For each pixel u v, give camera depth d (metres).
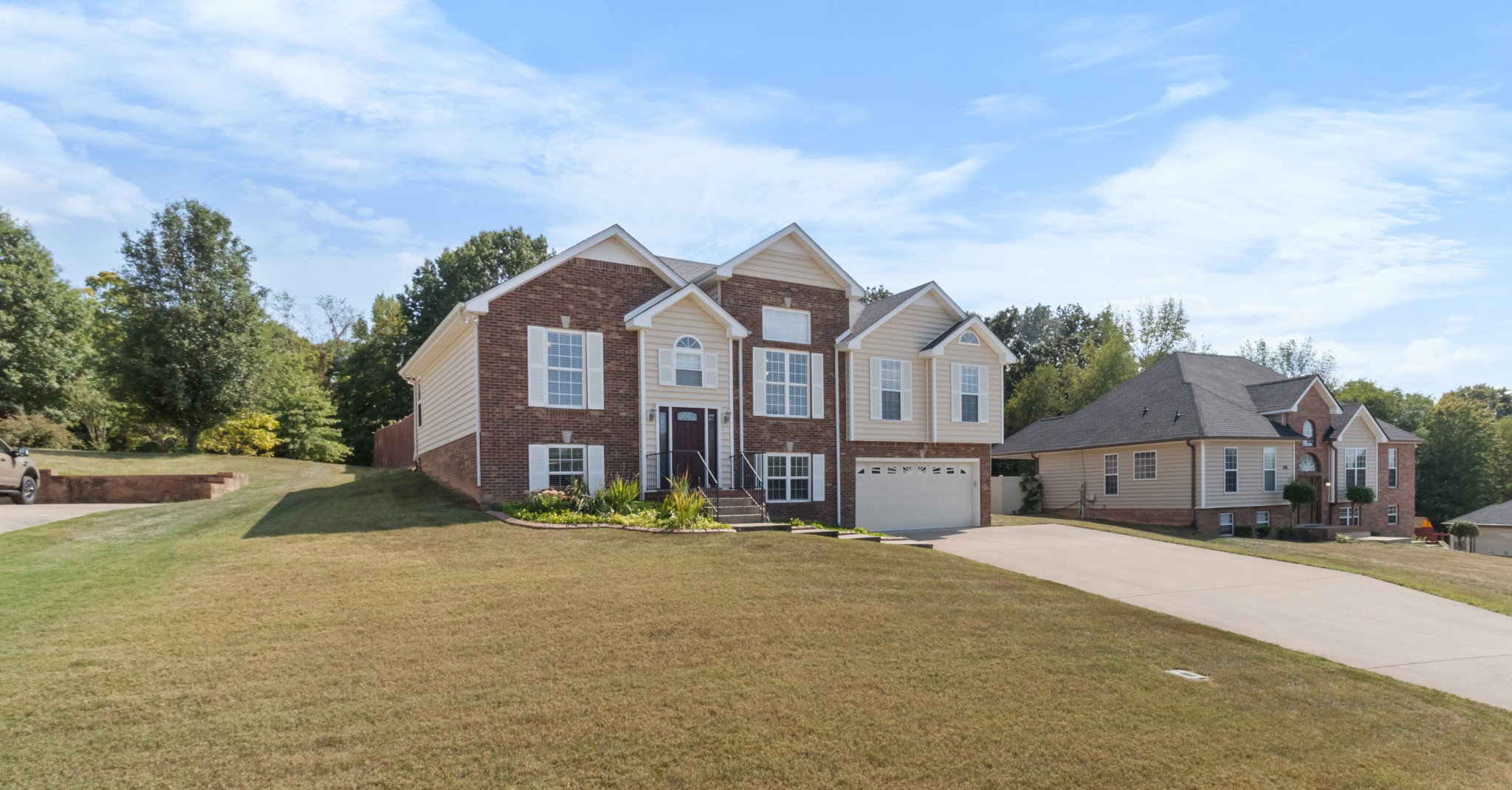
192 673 7.76
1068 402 49.91
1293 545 25.86
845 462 23.58
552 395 19.45
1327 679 9.20
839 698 7.60
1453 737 7.58
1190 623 11.59
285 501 20.59
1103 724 7.29
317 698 7.21
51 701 7.02
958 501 25.45
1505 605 14.08
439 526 16.14
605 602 10.49
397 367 48.69
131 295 32.03
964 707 7.53
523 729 6.69
